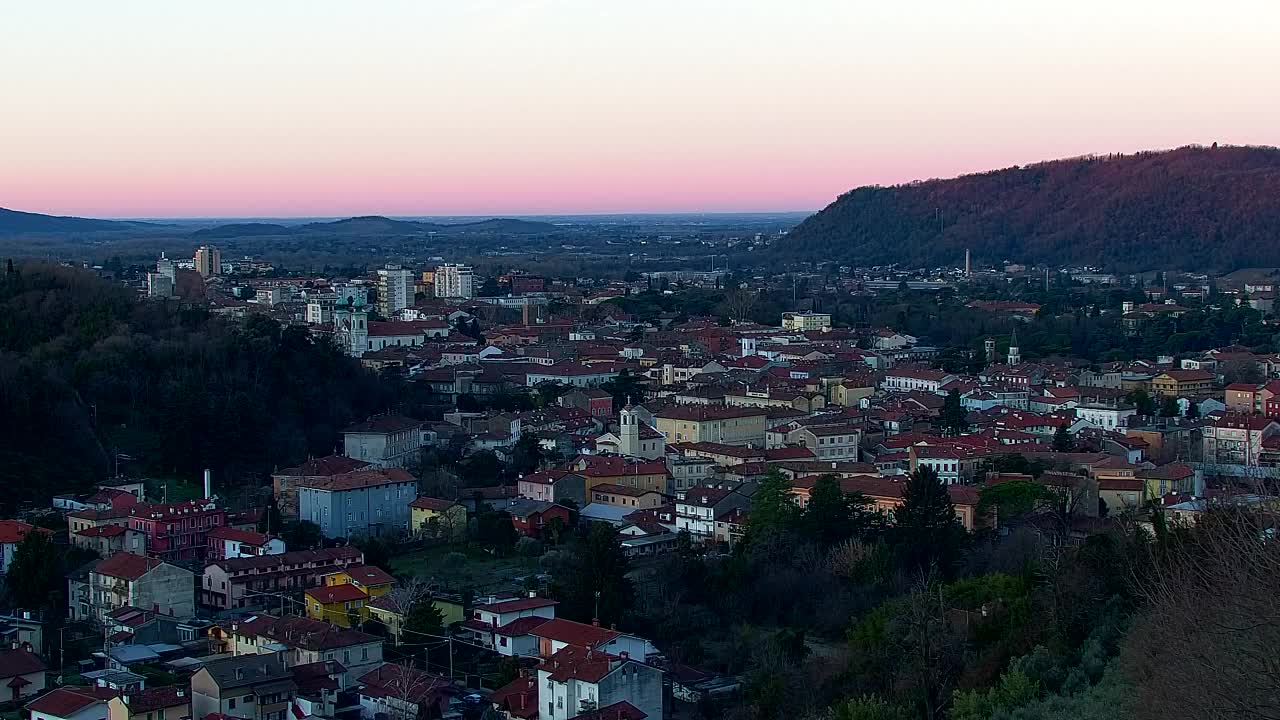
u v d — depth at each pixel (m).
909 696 191.75
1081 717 158.50
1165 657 150.50
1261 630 133.12
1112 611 190.62
